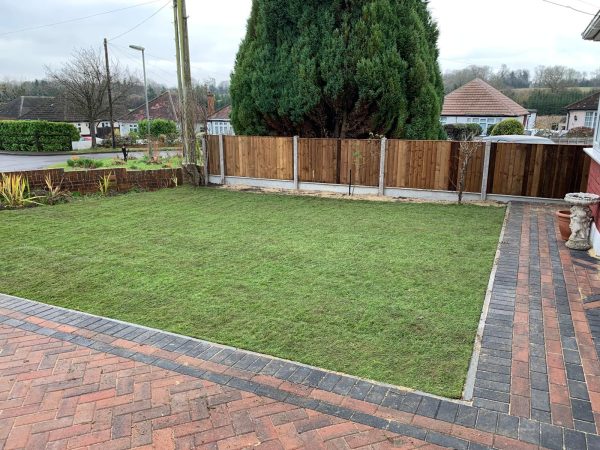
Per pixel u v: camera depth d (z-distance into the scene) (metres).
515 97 51.12
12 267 6.29
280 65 13.05
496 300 4.93
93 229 8.41
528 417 3.05
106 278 5.83
